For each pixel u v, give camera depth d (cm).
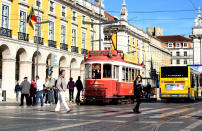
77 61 3650
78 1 3678
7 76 2641
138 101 1334
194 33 6856
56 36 3294
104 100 1900
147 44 6262
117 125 870
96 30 4138
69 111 1309
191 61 9669
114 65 1953
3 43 2534
